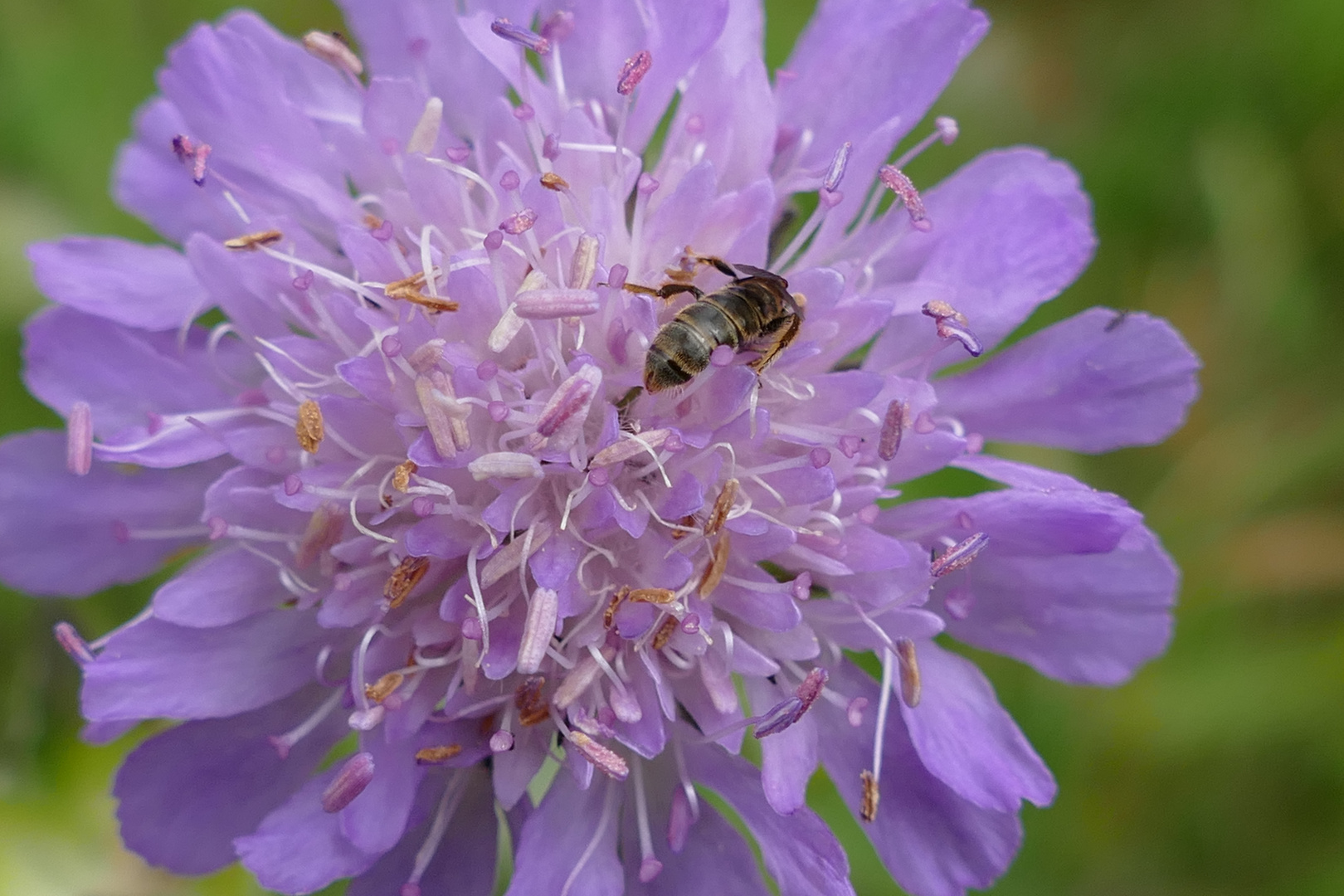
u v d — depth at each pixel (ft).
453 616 0.32
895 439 0.32
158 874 0.36
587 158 0.33
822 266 0.33
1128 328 0.33
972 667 0.33
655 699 0.32
